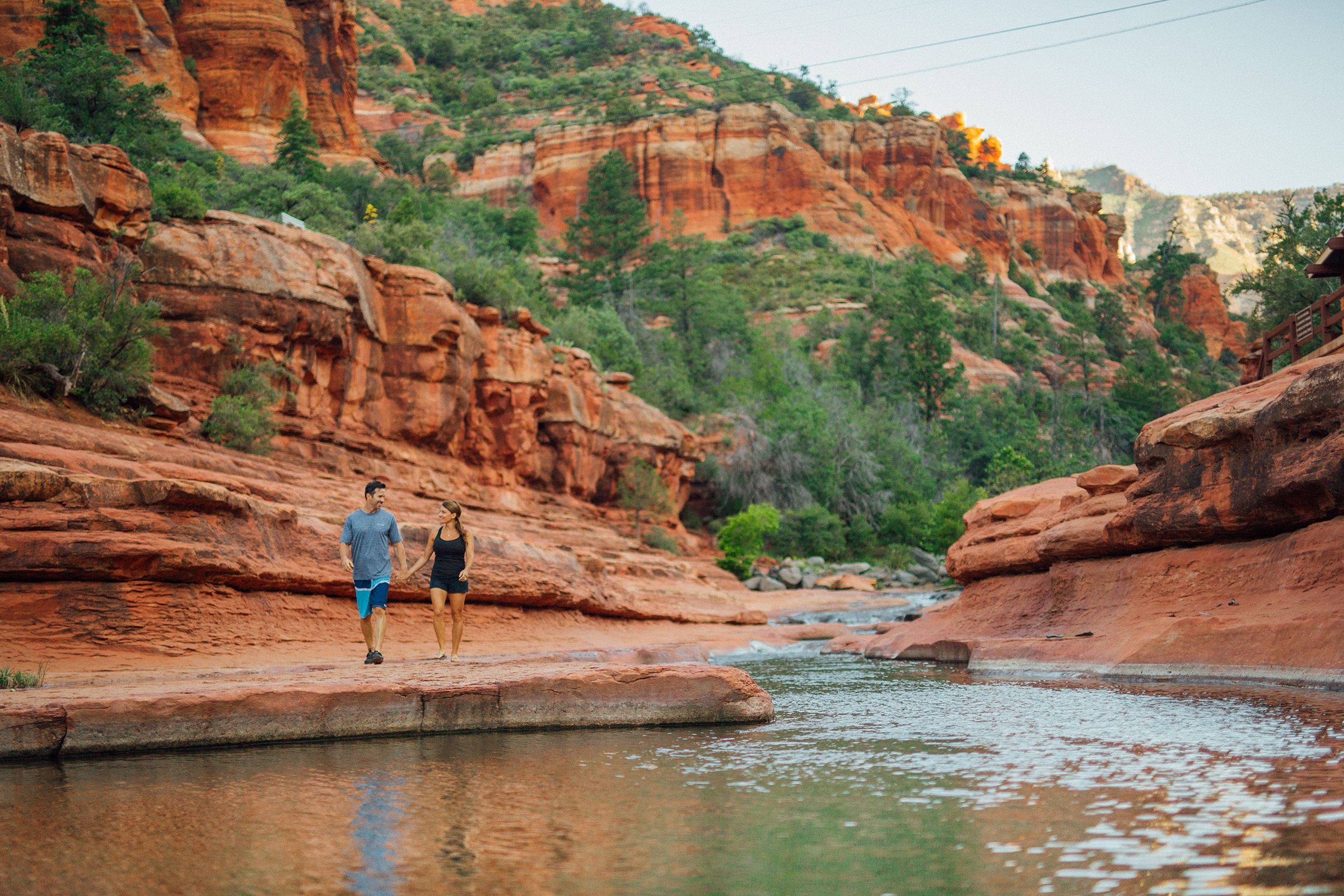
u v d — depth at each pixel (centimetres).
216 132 6912
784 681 1269
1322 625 912
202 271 2534
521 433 3838
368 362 3091
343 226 4972
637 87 13662
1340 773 477
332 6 7681
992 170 15688
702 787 514
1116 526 1322
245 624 1198
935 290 10900
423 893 331
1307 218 4619
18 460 1109
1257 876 319
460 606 1060
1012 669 1288
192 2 7000
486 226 8481
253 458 2220
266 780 538
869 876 341
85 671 934
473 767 582
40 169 1970
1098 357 10844
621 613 2270
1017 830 399
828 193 12125
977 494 5794
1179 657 1043
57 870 361
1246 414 1122
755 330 8100
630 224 9062
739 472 5738
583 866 362
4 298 1747
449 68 14688
